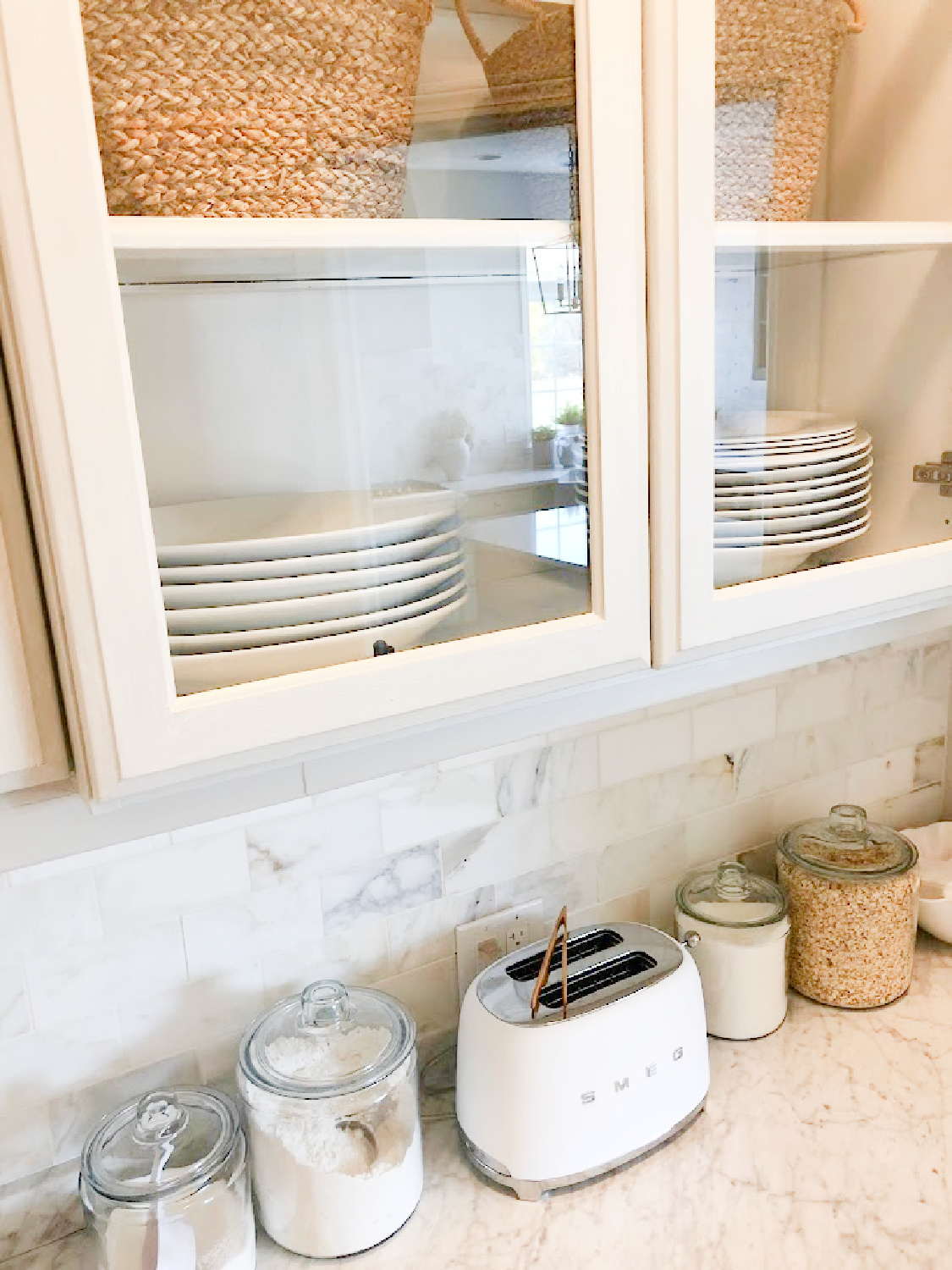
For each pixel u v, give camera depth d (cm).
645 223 72
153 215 59
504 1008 98
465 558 74
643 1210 94
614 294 70
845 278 88
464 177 73
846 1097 107
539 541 75
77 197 51
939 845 146
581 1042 94
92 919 92
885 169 89
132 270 60
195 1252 84
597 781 120
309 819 102
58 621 55
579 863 121
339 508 73
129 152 57
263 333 71
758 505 83
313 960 105
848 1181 96
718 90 75
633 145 69
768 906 119
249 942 101
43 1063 92
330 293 73
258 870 100
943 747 155
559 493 74
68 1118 94
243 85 62
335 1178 89
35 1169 93
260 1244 94
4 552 54
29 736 57
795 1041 117
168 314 65
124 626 56
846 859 122
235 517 69
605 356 71
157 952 96
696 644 80
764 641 86
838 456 89
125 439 55
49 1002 91
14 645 55
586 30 66
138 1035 96
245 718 61
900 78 88
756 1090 109
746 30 77
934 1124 103
